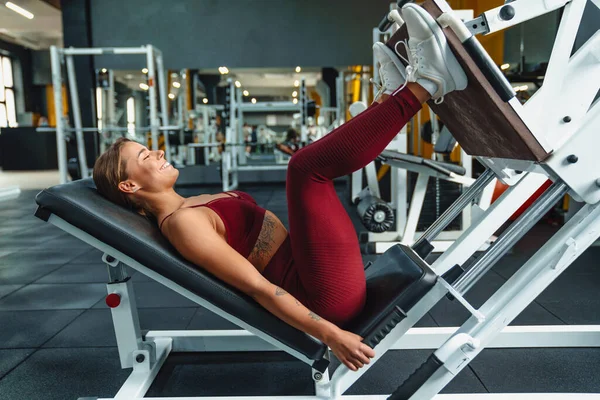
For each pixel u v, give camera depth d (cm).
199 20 691
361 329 111
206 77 846
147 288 251
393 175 350
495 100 94
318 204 105
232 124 710
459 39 91
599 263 273
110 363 167
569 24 107
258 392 146
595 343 169
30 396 145
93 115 696
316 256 107
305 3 687
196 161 822
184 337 172
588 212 111
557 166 106
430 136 368
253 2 688
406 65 109
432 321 199
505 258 289
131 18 688
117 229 108
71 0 672
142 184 116
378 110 98
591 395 127
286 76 941
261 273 121
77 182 121
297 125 800
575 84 108
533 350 169
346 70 716
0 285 256
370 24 688
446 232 324
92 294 240
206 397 134
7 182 841
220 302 108
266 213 125
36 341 185
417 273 112
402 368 160
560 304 212
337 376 123
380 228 310
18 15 949
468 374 153
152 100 539
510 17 98
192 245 104
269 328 110
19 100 1304
